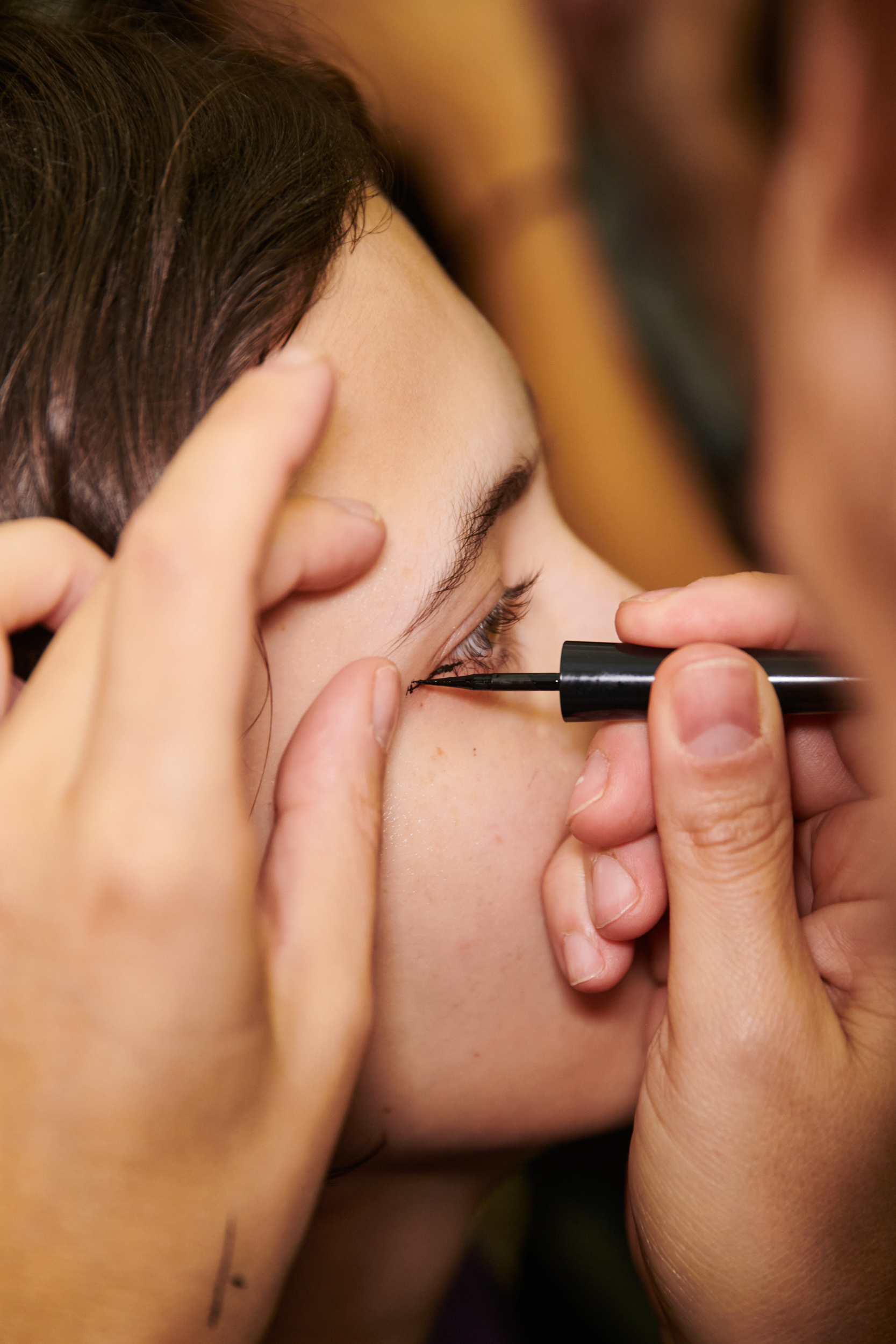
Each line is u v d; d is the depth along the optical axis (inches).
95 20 13.9
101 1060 10.2
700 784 11.9
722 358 13.0
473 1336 17.1
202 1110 10.3
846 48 7.5
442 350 12.9
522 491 13.5
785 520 8.5
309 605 12.2
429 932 12.8
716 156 11.5
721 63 11.1
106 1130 10.2
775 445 8.5
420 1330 15.2
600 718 12.4
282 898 11.0
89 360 11.9
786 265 8.2
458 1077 13.1
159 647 10.2
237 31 15.1
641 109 12.1
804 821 13.7
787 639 12.8
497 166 15.5
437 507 12.6
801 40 8.0
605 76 12.6
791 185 8.1
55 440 11.9
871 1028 12.4
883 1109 12.2
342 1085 10.9
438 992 12.9
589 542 15.5
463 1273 17.6
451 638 12.8
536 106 15.2
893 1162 12.3
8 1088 10.3
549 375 15.3
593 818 12.7
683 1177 12.4
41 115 12.5
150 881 10.1
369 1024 11.1
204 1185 10.4
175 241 12.1
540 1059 13.3
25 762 10.4
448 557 12.5
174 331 12.0
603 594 13.9
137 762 10.1
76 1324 10.3
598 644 12.4
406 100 16.0
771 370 8.5
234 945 10.2
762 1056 12.2
